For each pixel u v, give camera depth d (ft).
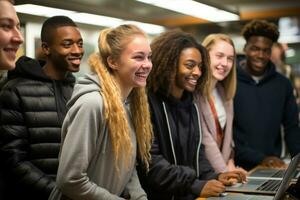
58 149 6.44
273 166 8.55
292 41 17.46
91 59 4.99
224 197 5.94
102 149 4.79
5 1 4.38
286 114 9.62
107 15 13.57
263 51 9.21
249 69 9.48
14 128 6.18
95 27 15.14
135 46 4.94
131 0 12.20
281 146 9.81
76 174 4.51
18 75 6.59
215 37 7.97
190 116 6.80
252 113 9.21
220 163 7.36
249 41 9.36
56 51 6.74
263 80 9.35
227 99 8.32
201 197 6.01
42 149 6.32
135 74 4.99
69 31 6.75
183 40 6.56
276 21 16.47
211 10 13.17
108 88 4.76
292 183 5.14
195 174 6.29
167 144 6.40
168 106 6.53
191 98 6.86
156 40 6.68
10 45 4.38
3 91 6.37
